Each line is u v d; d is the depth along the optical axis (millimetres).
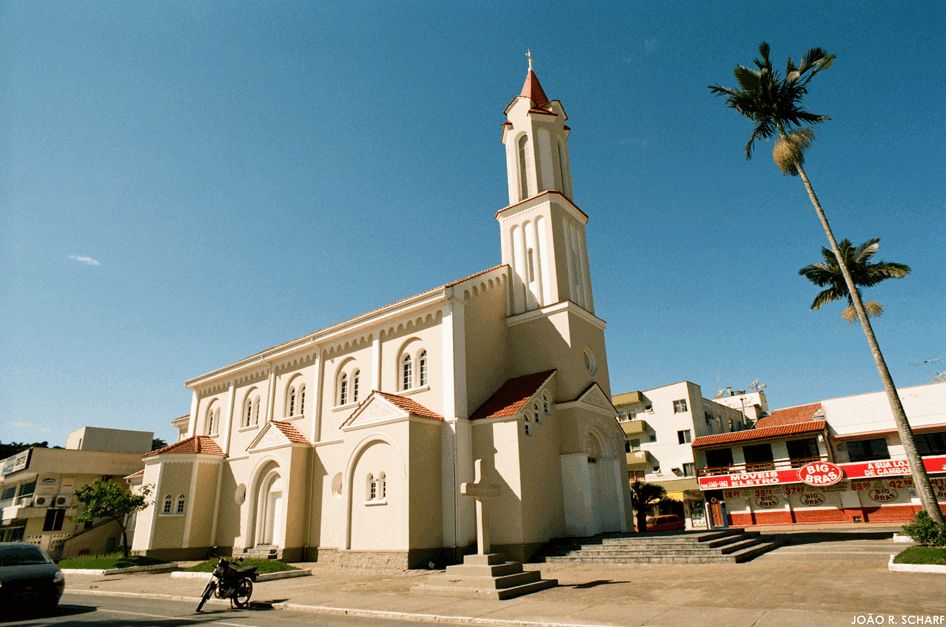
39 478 41125
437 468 21938
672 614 10508
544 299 26672
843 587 12312
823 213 23438
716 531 22141
